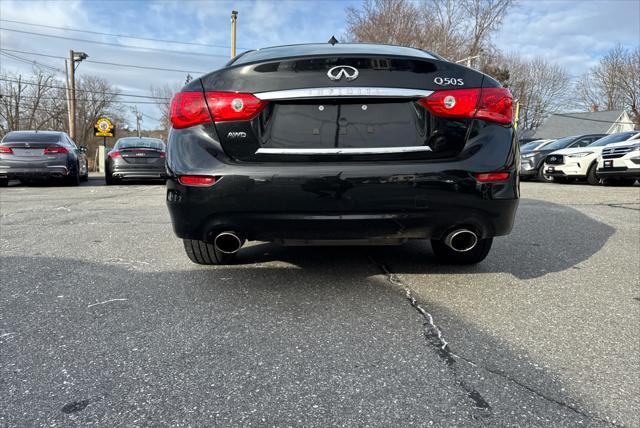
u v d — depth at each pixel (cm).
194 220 251
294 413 160
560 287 292
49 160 989
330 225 244
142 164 1066
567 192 873
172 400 167
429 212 244
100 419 155
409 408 163
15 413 158
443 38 3650
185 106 253
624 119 4766
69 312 246
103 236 434
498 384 179
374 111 246
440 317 242
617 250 391
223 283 295
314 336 219
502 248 396
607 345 213
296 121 246
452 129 247
